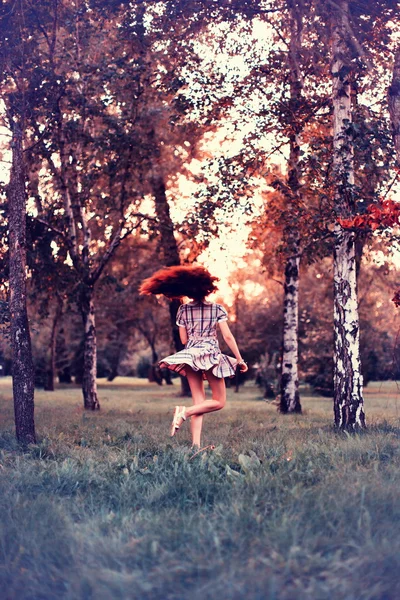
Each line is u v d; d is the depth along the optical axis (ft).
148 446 28.25
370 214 34.53
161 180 73.97
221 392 26.89
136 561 11.85
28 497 16.92
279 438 29.94
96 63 54.13
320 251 51.83
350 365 38.55
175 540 12.82
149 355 283.59
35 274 65.16
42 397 104.94
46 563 11.82
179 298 27.45
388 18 36.29
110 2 44.91
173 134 69.41
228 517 13.94
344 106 40.24
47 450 26.68
